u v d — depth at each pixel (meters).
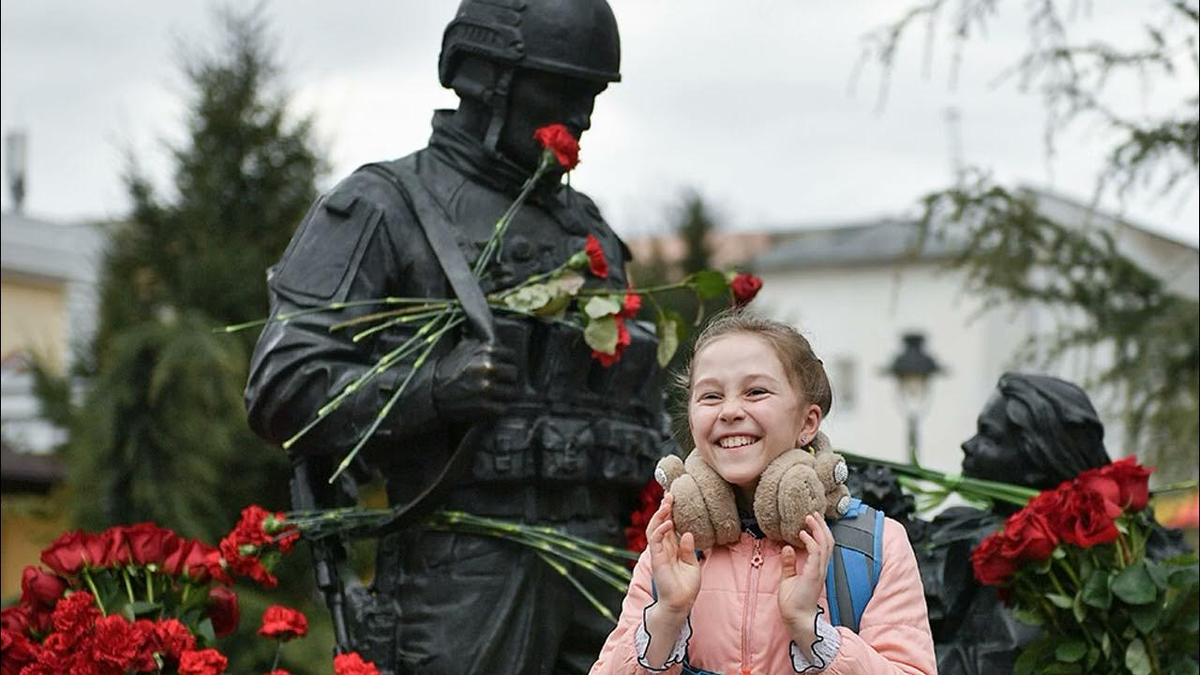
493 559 5.84
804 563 4.00
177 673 5.83
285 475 13.93
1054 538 5.88
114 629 5.70
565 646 5.99
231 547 5.97
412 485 5.88
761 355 4.04
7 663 5.93
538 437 5.88
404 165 6.07
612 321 5.91
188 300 14.60
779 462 4.00
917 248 10.72
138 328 13.54
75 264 24.72
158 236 15.04
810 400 4.11
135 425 13.35
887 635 3.98
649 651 3.93
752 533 4.07
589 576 5.96
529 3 5.97
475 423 5.68
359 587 5.98
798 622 3.85
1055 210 12.10
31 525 15.10
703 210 28.20
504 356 5.65
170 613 6.04
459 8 6.06
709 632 4.01
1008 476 6.63
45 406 14.76
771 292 39.50
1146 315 10.71
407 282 5.91
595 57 6.00
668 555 3.95
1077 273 10.72
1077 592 5.94
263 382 5.75
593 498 6.04
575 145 5.92
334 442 5.74
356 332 5.80
